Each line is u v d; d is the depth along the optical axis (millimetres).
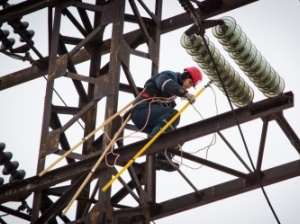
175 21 34844
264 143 30734
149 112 31734
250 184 31297
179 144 30703
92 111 33312
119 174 29875
